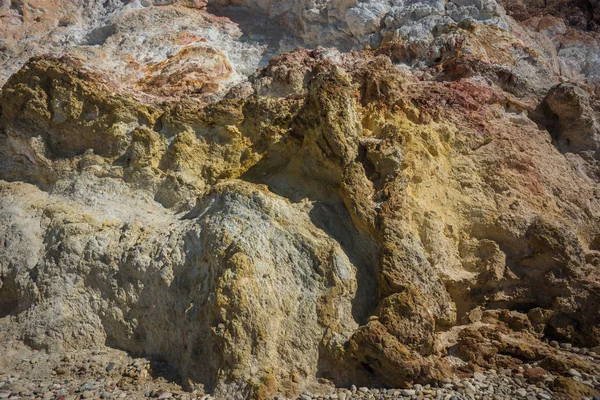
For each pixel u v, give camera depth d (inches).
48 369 244.4
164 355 248.5
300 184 269.1
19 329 260.2
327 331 227.8
